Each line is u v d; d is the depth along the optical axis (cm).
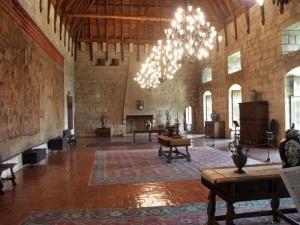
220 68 1470
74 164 772
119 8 1616
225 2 1272
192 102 1825
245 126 1084
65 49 1387
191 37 794
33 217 379
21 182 575
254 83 1119
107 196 473
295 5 861
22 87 670
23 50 683
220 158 815
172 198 456
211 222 332
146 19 1358
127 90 1750
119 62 1772
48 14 1000
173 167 707
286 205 408
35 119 784
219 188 325
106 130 1675
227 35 1375
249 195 306
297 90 924
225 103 1414
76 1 1351
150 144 1230
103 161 816
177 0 1609
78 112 1736
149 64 1225
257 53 1094
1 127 531
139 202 438
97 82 1755
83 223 355
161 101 1786
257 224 348
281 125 945
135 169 693
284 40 937
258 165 359
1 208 418
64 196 476
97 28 1691
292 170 195
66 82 1410
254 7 1108
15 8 629
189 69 1825
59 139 966
